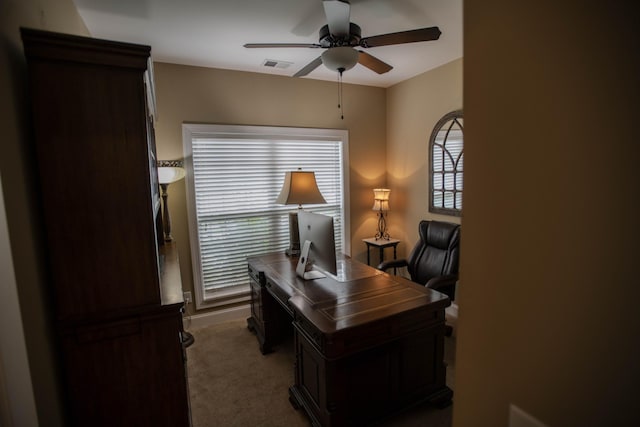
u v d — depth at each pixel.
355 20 2.34
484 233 0.56
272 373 2.53
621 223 0.40
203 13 2.15
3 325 1.04
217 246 3.38
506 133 0.51
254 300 3.03
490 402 0.57
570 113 0.43
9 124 1.10
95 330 1.37
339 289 2.17
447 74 3.29
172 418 1.51
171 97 3.04
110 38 2.49
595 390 0.44
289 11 2.14
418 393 2.00
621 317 0.41
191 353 2.82
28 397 1.08
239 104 3.31
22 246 1.12
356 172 4.04
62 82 1.25
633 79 0.38
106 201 1.35
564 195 0.45
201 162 3.24
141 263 1.41
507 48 0.50
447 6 2.17
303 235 2.54
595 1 0.40
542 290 0.48
